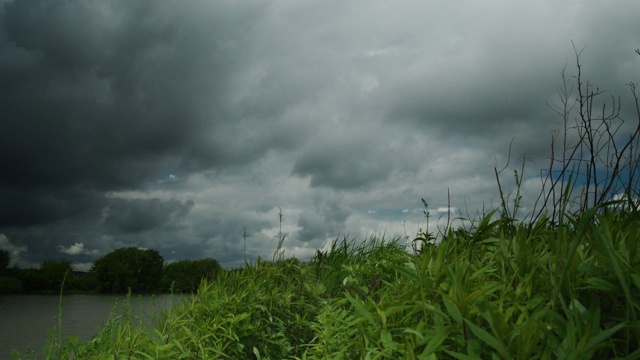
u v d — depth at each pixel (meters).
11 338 4.82
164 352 2.94
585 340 1.30
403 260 4.04
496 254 2.36
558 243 1.85
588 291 1.69
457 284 1.62
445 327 1.60
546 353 1.33
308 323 3.71
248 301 3.76
